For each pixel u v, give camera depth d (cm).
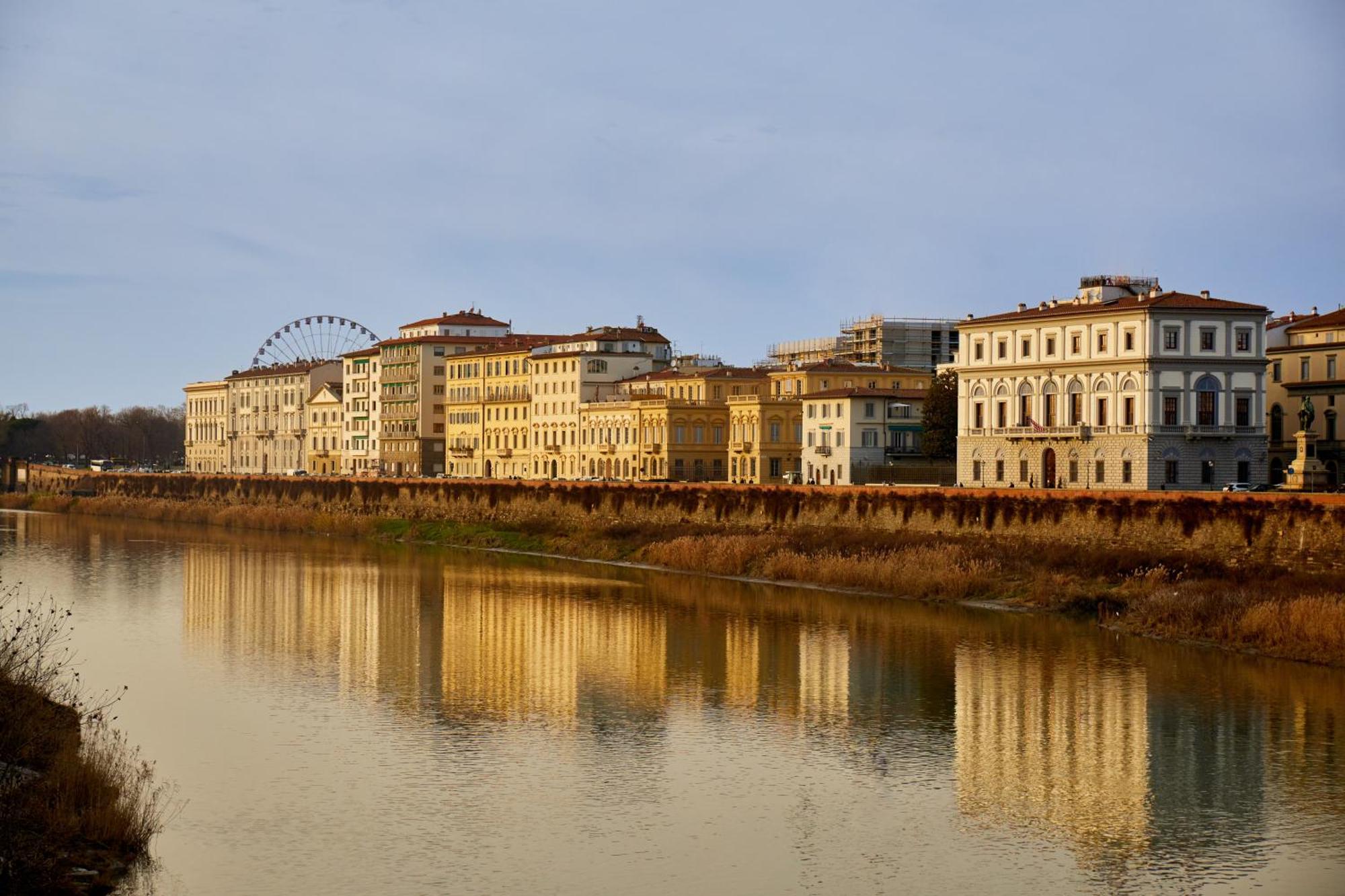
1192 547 13025
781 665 10812
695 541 17575
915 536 15575
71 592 15275
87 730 8256
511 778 7919
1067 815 7350
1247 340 17462
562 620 13062
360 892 6272
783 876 6544
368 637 12194
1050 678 10231
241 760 8200
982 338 19325
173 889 6212
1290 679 10094
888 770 8094
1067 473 18138
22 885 5894
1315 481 14575
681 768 8125
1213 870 6638
